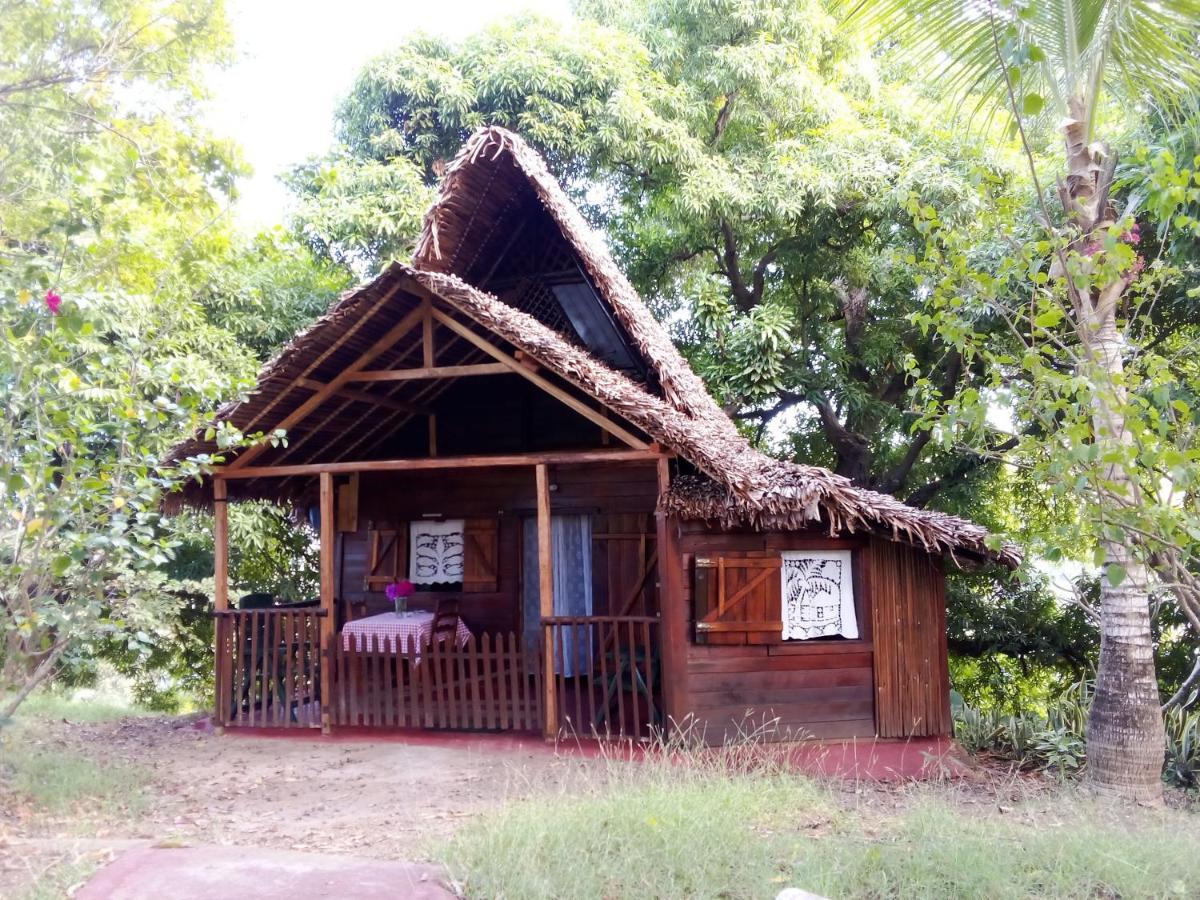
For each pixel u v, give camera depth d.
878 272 18.16
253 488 11.45
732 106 19.11
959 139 12.58
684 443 8.50
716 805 6.04
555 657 9.48
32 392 6.05
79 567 6.45
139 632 7.01
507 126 17.36
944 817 5.93
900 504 9.54
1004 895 4.61
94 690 17.62
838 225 18.77
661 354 12.13
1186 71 6.65
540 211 12.71
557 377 10.01
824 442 21.84
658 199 19.00
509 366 8.96
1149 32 6.56
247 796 7.39
